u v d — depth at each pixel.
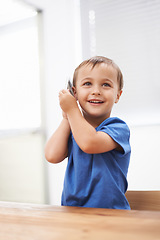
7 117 2.75
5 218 0.55
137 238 0.41
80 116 0.86
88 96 0.94
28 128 2.65
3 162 2.71
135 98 2.23
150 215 0.53
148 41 2.19
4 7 2.65
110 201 0.83
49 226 0.48
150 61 2.18
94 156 0.88
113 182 0.85
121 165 0.91
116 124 0.92
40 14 2.65
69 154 0.99
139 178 2.15
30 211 0.60
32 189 2.60
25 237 0.43
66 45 2.53
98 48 2.39
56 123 2.56
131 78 2.25
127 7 2.27
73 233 0.44
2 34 2.81
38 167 2.59
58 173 2.51
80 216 0.54
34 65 2.66
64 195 0.94
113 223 0.48
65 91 0.90
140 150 2.15
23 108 2.69
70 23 2.52
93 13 2.42
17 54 2.74
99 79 0.93
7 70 2.77
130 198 0.86
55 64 2.58
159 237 0.41
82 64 0.99
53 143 0.98
